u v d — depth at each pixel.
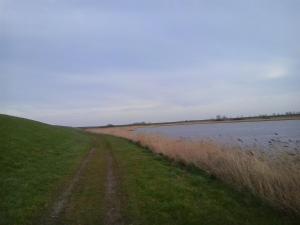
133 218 7.45
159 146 21.48
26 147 19.02
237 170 10.75
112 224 7.11
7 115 40.19
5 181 10.80
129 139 36.88
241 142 18.33
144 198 9.02
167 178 11.79
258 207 8.29
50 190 10.19
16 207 8.23
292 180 8.38
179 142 20.48
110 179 11.89
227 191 9.86
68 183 11.29
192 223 7.11
